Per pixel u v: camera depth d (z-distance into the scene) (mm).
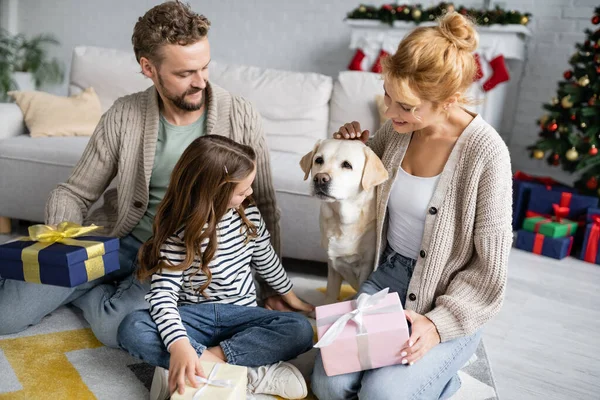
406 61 1176
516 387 1542
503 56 3566
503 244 1293
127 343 1354
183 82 1492
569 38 3744
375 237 1669
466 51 1202
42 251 1322
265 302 1812
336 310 1351
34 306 1584
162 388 1297
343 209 1599
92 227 1459
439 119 1325
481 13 3562
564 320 2025
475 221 1333
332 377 1313
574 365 1696
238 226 1495
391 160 1473
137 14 4867
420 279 1395
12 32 5211
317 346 1239
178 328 1307
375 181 1469
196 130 1684
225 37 4766
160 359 1339
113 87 2846
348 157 1506
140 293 1584
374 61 3971
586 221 2803
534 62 3883
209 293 1517
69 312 1778
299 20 4480
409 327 1371
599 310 2145
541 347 1799
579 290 2348
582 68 3041
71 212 1624
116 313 1532
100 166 1677
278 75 2801
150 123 1628
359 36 3992
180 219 1363
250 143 1725
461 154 1327
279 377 1373
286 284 1717
